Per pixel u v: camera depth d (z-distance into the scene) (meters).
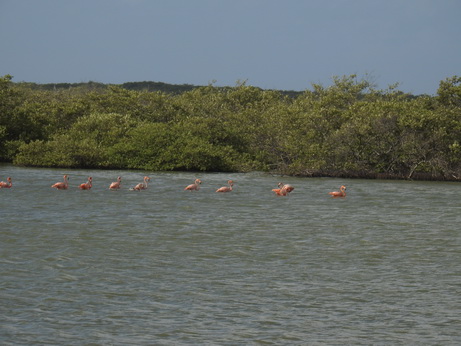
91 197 86.69
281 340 33.72
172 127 147.62
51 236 58.94
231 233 62.59
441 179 128.62
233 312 37.91
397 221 71.62
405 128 129.12
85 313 37.25
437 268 49.31
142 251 53.62
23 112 157.12
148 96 173.25
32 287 42.03
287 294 41.59
